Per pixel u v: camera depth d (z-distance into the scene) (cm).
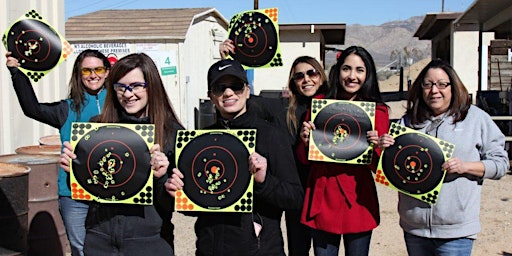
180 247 605
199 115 1377
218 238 301
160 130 303
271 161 308
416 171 335
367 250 379
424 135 337
